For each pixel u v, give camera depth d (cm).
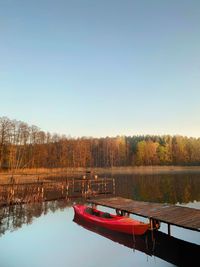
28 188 3622
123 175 6588
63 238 1497
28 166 6912
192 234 1514
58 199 2827
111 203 1916
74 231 1634
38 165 7281
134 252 1272
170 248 1308
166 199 2928
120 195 3228
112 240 1470
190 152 10425
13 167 6078
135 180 5159
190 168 9400
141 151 10131
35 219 1956
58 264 1133
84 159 8950
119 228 1527
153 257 1204
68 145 9006
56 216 2052
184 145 10475
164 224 1741
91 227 1734
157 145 10438
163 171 8162
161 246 1340
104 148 10462
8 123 5966
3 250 1309
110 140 11025
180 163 10200
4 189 3266
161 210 1559
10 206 2472
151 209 1611
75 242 1422
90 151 10156
